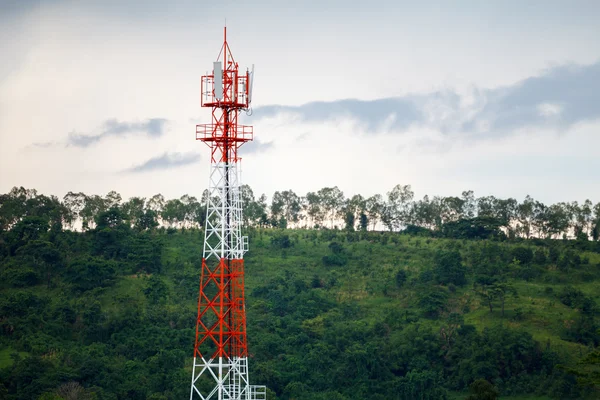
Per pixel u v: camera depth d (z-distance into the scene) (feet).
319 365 456.86
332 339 485.15
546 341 468.34
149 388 405.39
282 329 500.33
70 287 528.22
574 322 487.20
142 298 523.70
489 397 283.38
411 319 514.68
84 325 477.77
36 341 447.42
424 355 467.93
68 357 424.46
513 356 448.65
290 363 453.58
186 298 535.19
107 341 467.11
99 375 408.67
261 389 413.59
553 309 506.89
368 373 451.94
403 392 435.12
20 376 391.45
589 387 423.64
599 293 527.81
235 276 270.26
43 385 384.27
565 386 426.51
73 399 372.17
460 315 504.84
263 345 468.34
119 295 520.42
